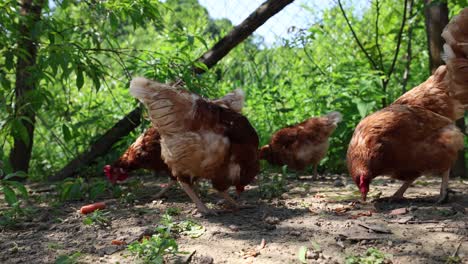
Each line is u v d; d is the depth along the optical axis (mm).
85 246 930
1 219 1110
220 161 1108
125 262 842
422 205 1168
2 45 1428
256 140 1170
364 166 1134
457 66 1124
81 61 1434
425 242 899
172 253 846
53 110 1885
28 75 1542
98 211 1110
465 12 1095
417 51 2217
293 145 1664
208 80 1716
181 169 1126
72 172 1780
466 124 1701
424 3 1708
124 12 1429
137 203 1290
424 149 1115
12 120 1413
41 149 2174
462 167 1680
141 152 1378
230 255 863
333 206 1190
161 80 1573
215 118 1104
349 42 2250
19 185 1124
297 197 1327
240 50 2320
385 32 2141
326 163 1856
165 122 1080
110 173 1416
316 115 1952
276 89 1983
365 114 1681
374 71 1856
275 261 830
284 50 2307
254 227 1019
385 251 864
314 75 2025
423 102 1200
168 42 2006
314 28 2014
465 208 1129
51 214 1179
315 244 892
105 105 2146
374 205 1184
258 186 1477
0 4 1350
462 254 845
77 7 1663
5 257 883
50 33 1378
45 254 895
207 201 1301
